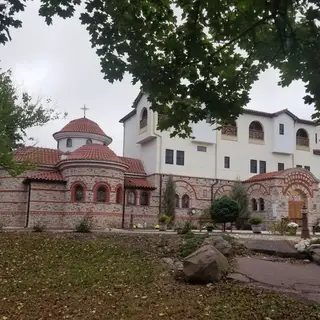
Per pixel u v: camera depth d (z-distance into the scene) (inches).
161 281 441.1
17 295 388.2
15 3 241.0
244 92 296.2
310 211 1354.6
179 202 1363.2
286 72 259.9
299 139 1635.1
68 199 1141.7
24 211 1180.5
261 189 1376.7
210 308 334.0
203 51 264.1
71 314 326.0
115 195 1162.6
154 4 270.4
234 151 1487.5
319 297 375.9
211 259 430.6
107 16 265.4
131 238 687.7
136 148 1512.1
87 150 1194.0
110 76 279.9
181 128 341.4
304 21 239.6
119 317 315.0
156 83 283.4
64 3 257.4
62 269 500.4
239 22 257.4
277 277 454.3
